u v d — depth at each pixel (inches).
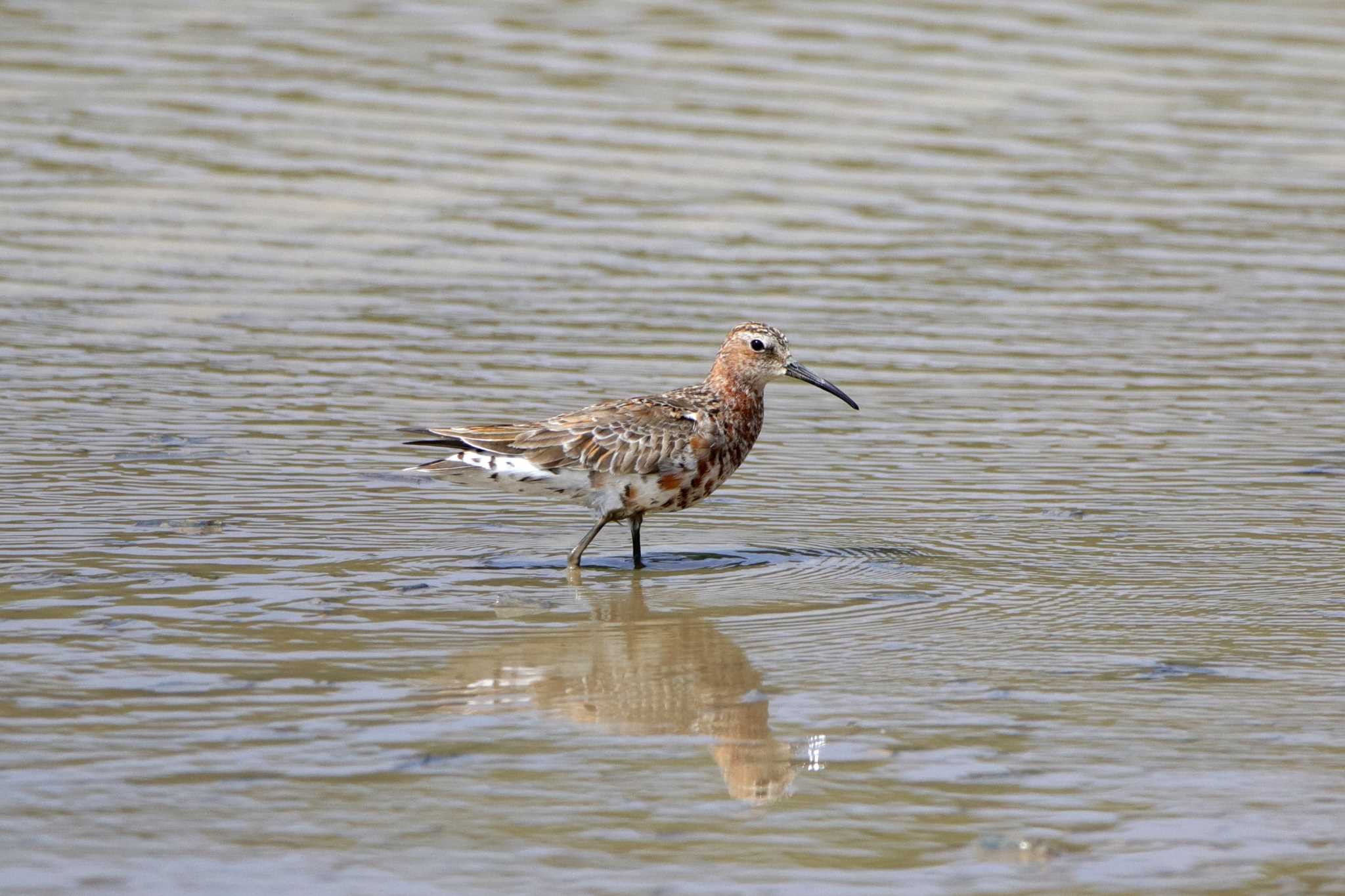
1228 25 1179.3
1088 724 394.3
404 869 324.2
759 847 335.0
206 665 427.8
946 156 985.5
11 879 316.5
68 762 366.3
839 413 688.4
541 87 1061.8
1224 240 890.1
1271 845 335.3
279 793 354.3
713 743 384.8
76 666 423.5
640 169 962.1
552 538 554.9
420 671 429.1
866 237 890.7
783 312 796.6
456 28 1155.3
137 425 652.7
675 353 743.1
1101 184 957.8
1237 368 735.7
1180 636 456.1
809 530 559.8
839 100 1050.7
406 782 361.4
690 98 1049.5
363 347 748.6
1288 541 540.7
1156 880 322.3
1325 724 393.7
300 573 507.5
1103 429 663.1
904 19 1176.8
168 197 915.4
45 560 509.4
